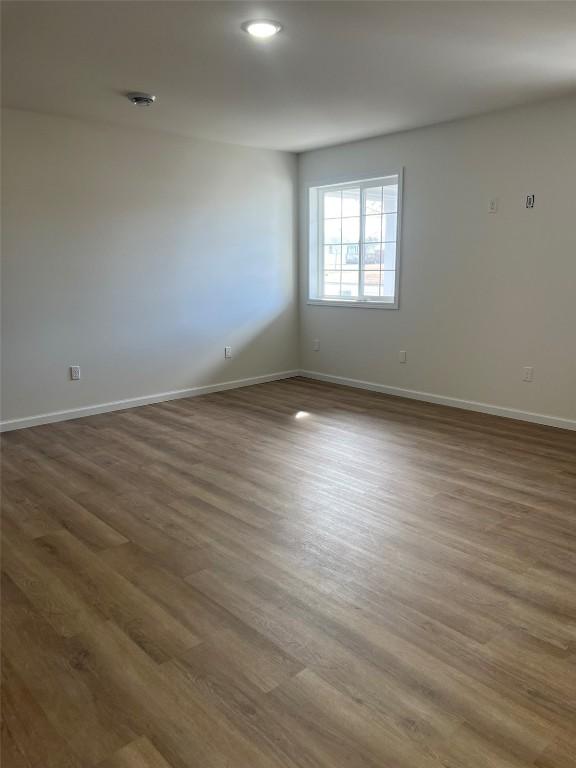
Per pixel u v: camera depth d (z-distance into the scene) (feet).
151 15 8.59
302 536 9.30
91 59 10.53
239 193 18.98
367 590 7.82
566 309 14.58
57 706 5.87
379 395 18.98
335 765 5.17
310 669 6.36
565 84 12.44
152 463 12.60
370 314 19.24
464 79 11.93
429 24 9.00
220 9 8.38
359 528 9.56
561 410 15.07
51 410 15.74
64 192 15.11
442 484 11.36
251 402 18.04
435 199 16.78
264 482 11.50
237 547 8.98
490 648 6.68
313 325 21.27
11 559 8.70
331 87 12.38
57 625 7.16
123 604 7.57
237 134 17.10
